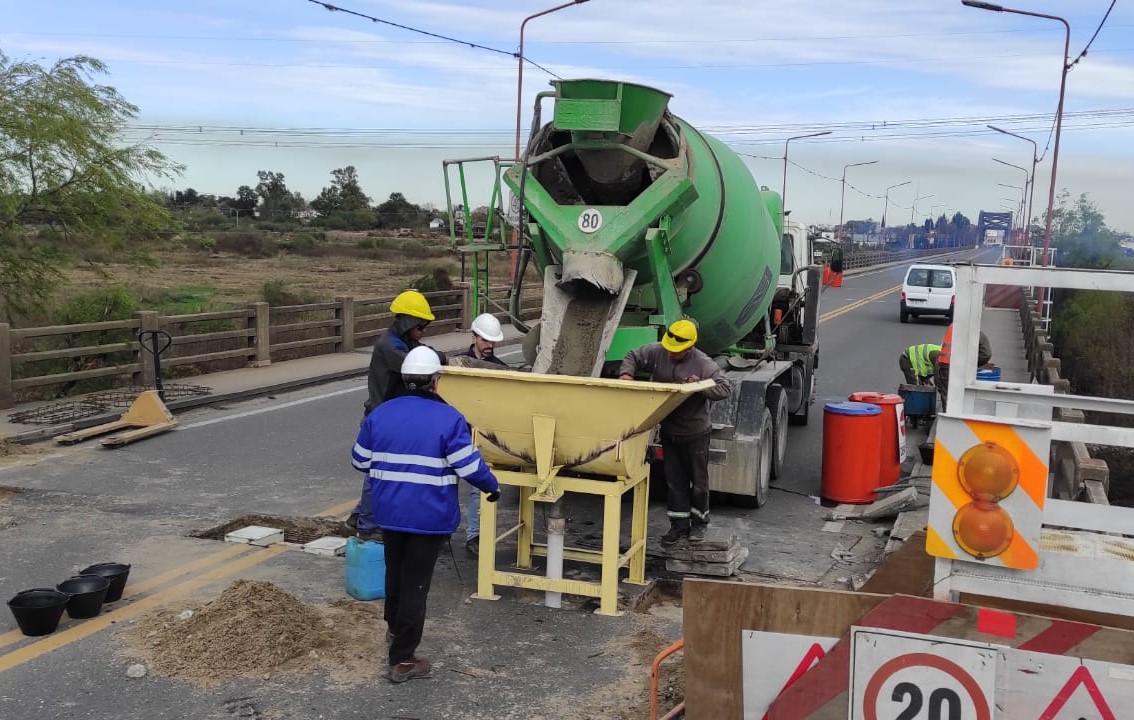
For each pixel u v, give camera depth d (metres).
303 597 6.04
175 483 8.92
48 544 6.99
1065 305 24.86
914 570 4.37
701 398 6.61
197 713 4.52
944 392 11.50
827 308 34.28
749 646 3.48
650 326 7.48
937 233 129.25
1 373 11.63
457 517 5.01
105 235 15.57
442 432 4.89
